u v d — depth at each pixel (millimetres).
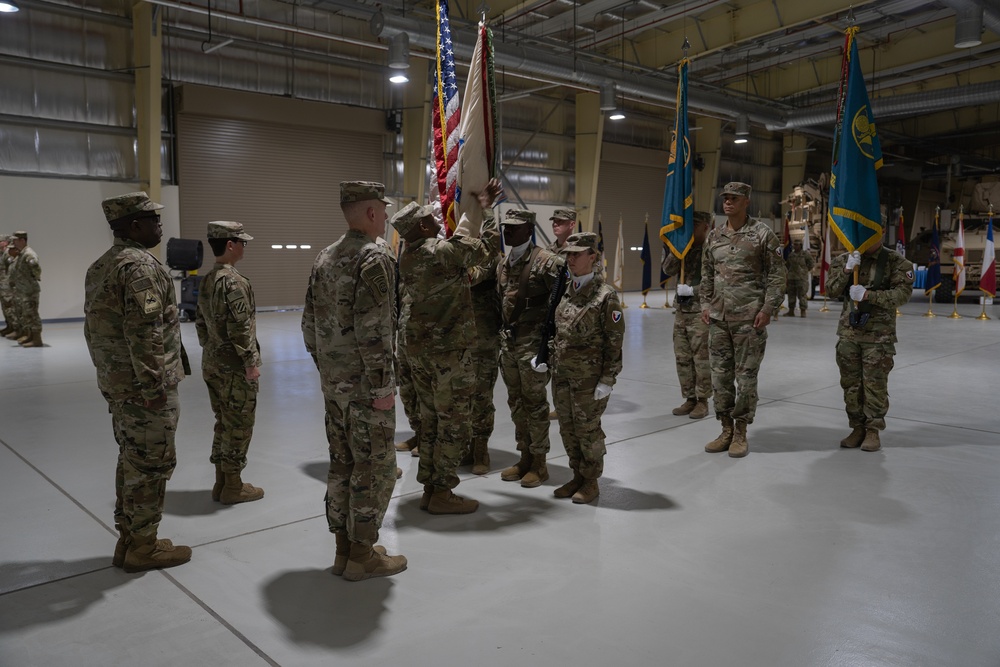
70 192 15117
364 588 3176
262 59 17219
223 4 16500
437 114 4793
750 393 5254
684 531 3834
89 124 15180
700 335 6492
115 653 2639
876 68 22625
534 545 3656
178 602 3045
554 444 5699
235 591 3150
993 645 2666
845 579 3236
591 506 4242
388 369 3072
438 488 4125
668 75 21750
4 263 12516
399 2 17078
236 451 4227
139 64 15383
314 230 18609
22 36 14305
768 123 23828
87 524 3965
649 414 6734
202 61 16406
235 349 4105
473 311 4355
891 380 8344
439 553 3562
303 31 14352
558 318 4188
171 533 3818
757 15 18609
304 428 6227
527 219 4492
